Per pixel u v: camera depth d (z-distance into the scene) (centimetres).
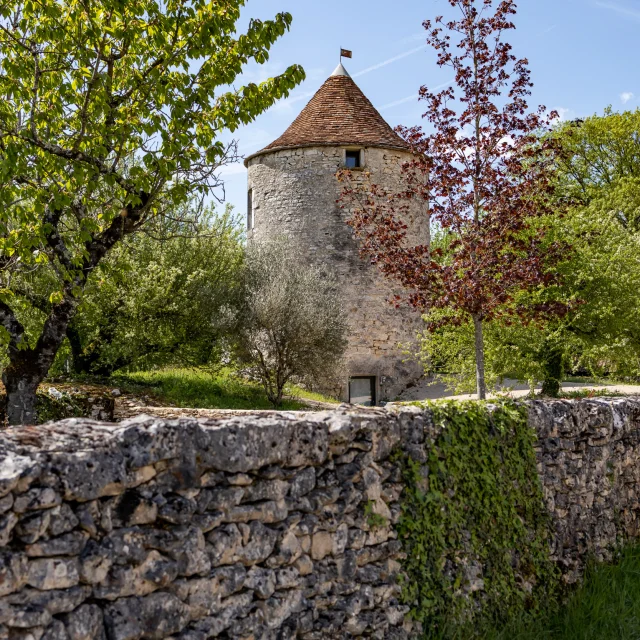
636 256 1294
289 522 319
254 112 877
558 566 503
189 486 275
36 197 781
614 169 2777
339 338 1612
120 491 254
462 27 955
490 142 938
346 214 2028
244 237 2247
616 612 459
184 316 1445
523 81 940
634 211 1909
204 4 860
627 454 643
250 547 297
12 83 789
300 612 317
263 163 2134
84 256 872
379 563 370
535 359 1230
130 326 1370
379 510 373
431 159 961
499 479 457
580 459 555
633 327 1263
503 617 431
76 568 235
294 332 1515
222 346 1529
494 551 441
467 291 941
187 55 849
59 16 791
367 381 2059
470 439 441
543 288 1105
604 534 576
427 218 2158
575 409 551
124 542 251
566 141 2595
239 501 296
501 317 1044
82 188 891
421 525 394
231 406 1376
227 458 288
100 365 1408
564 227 1245
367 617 353
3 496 217
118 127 827
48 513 228
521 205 930
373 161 2031
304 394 1802
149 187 809
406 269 978
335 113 2117
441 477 414
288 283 1627
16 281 1065
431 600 389
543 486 505
